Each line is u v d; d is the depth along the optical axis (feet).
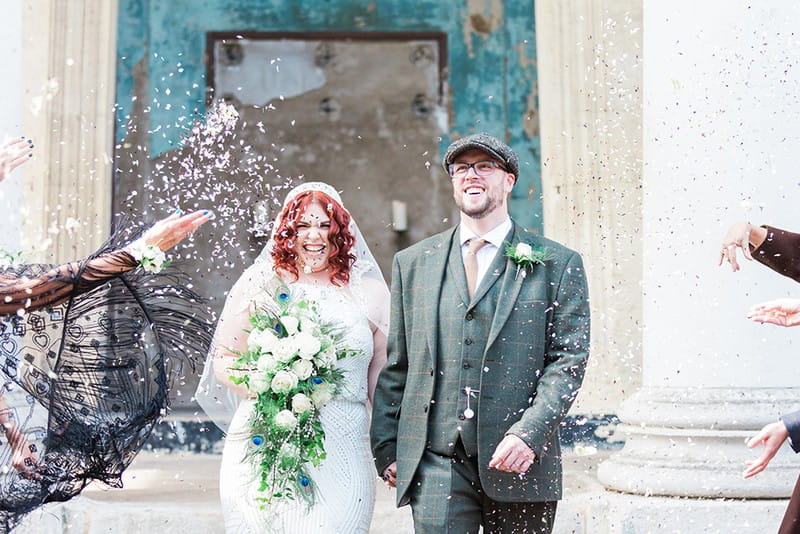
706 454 14.87
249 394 11.28
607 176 23.99
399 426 11.02
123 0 36.37
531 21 37.99
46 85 21.75
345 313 11.46
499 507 10.80
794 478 14.53
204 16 36.96
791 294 14.89
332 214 11.66
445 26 38.29
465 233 11.25
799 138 15.03
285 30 38.34
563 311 10.83
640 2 24.38
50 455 10.18
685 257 15.30
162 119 35.47
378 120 42.09
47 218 22.34
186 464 20.44
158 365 10.44
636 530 14.49
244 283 11.71
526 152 37.22
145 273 10.44
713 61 15.31
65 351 10.19
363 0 38.52
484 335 10.75
